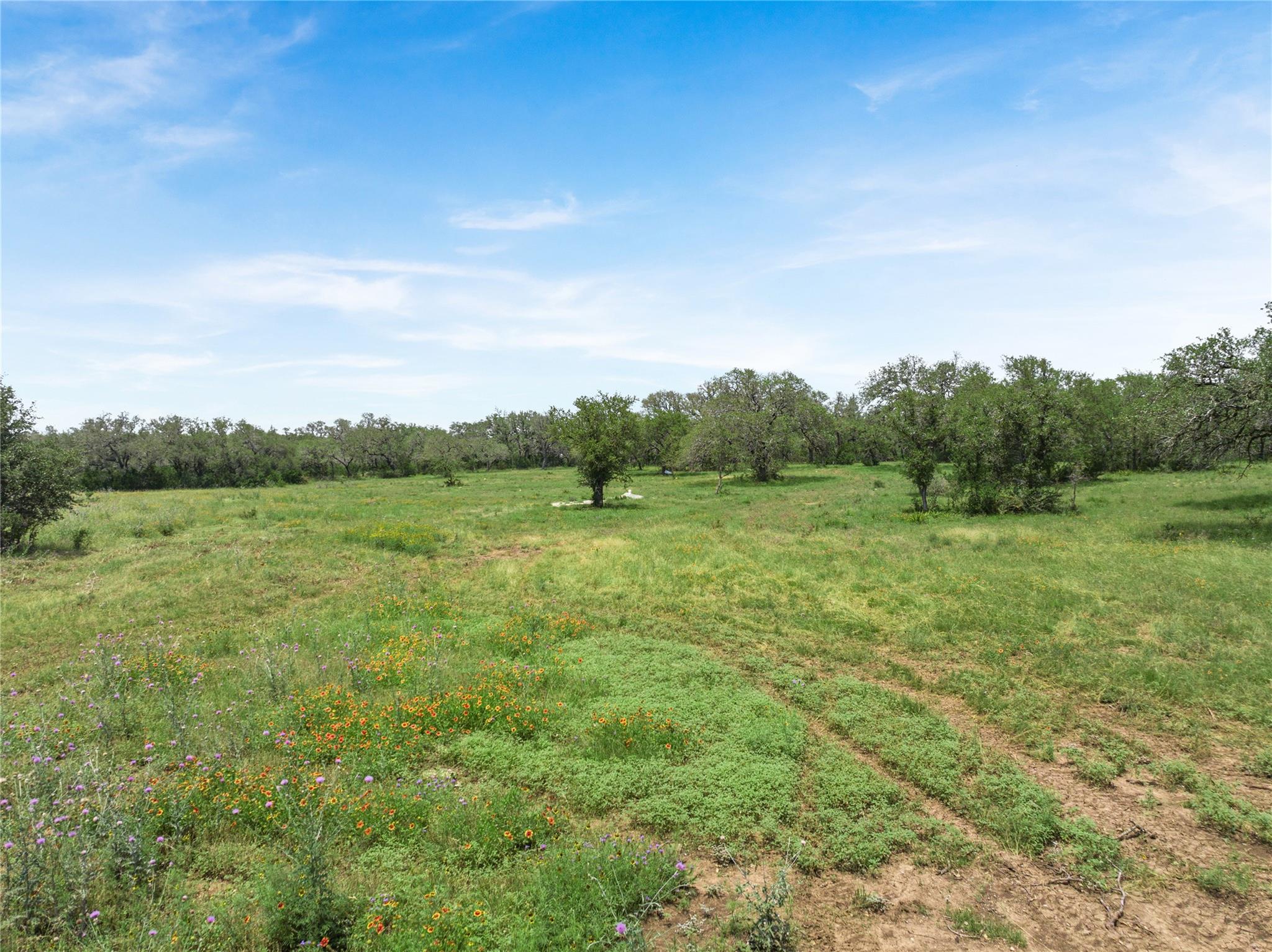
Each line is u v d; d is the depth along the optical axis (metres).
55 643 11.09
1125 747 7.27
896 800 6.43
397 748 7.41
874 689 9.09
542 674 9.57
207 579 15.61
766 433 48.88
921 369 65.50
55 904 4.70
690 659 10.54
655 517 28.91
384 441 78.94
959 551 17.92
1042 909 5.00
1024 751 7.44
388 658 10.28
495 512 31.45
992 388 43.78
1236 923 4.79
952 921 4.86
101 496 44.25
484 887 5.14
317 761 7.16
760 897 4.83
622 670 10.05
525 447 96.75
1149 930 4.75
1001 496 26.69
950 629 11.52
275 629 12.00
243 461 67.81
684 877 5.27
